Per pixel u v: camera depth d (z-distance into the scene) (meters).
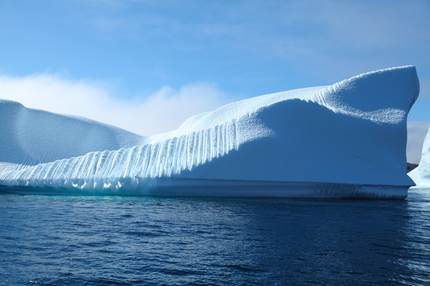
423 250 9.73
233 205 18.30
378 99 31.38
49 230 11.47
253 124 24.19
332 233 11.78
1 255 8.64
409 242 10.66
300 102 25.47
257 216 14.87
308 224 13.27
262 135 23.36
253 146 22.83
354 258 8.89
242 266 8.18
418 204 22.53
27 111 34.28
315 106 25.91
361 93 31.84
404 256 9.12
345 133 26.14
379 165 25.97
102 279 7.27
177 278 7.40
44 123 34.19
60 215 14.41
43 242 9.94
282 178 22.33
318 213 16.19
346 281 7.34
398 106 30.88
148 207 17.17
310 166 23.14
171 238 10.75
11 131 31.48
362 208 18.81
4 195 22.86
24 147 30.69
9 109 33.00
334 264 8.40
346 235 11.52
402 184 25.67
